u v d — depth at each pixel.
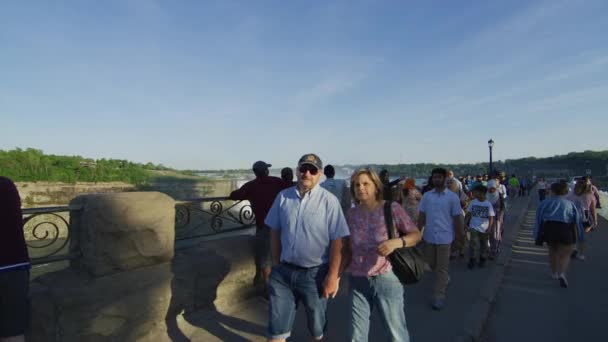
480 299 4.66
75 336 2.76
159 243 3.43
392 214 2.65
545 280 5.83
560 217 5.51
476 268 6.45
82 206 3.03
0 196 2.00
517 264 6.93
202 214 4.33
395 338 2.57
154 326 3.26
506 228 10.99
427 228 4.48
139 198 3.34
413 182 6.40
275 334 2.62
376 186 2.75
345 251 2.74
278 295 2.64
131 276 3.16
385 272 2.58
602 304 4.71
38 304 2.58
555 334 3.84
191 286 3.61
